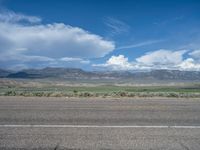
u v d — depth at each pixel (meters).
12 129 8.89
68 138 7.72
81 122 10.18
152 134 8.29
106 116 11.61
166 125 9.72
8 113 12.38
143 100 19.95
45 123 9.94
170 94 25.83
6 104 16.34
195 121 10.59
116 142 7.32
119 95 25.62
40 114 12.09
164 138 7.79
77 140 7.50
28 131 8.60
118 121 10.45
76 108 14.37
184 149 6.74
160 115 12.04
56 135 8.08
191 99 21.58
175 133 8.45
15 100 19.22
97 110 13.59
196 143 7.27
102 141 7.41
